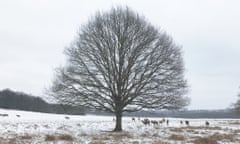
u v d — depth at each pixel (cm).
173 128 3006
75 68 2414
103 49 2395
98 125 3356
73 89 2398
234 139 1789
